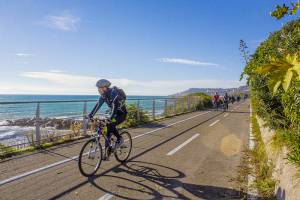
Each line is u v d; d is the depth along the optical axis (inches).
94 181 217.2
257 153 296.8
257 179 217.6
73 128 424.2
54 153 309.3
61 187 202.7
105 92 251.3
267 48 226.5
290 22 188.5
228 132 486.0
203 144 372.5
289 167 164.4
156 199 185.5
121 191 198.1
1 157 286.2
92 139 235.1
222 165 267.3
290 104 154.8
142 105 648.4
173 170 250.2
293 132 169.0
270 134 269.3
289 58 37.5
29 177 223.8
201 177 231.1
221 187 208.2
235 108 1331.2
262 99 253.8
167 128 531.8
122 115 264.7
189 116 825.5
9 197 183.3
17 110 337.4
